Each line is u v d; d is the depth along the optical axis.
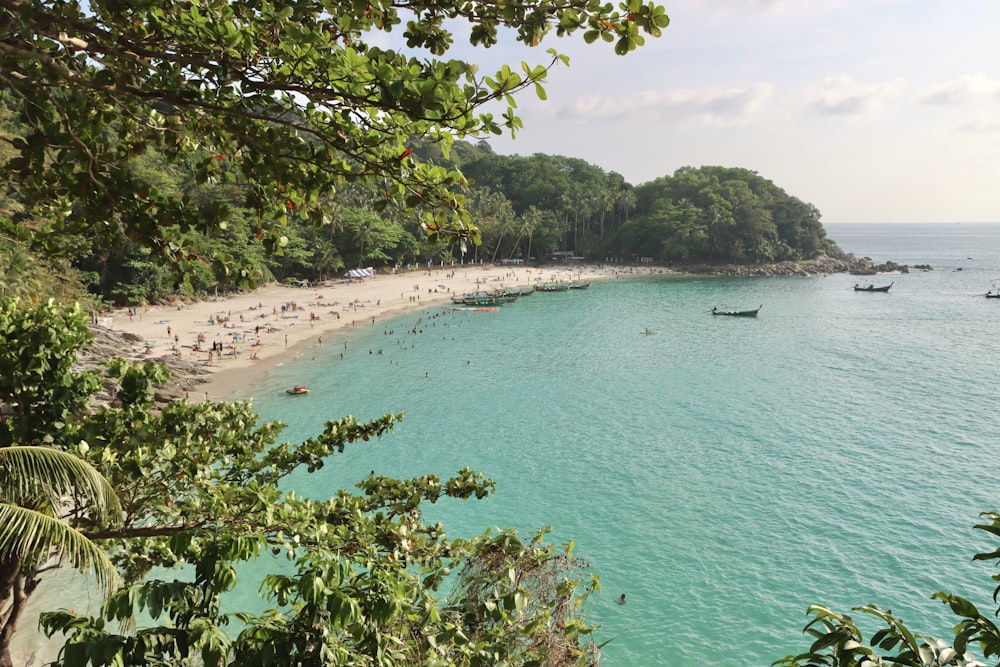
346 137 7.20
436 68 6.02
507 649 8.98
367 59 6.00
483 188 197.38
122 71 6.62
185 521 10.81
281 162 7.40
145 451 11.09
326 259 135.12
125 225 7.58
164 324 85.25
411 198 7.27
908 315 113.19
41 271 35.34
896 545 33.62
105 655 5.95
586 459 45.22
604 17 6.48
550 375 69.44
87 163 7.16
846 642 4.18
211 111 6.87
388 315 107.25
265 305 108.00
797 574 31.05
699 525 35.72
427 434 49.88
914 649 4.15
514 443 48.31
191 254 7.96
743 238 191.88
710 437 49.91
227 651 6.49
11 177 7.25
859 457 45.75
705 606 28.50
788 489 40.44
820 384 66.12
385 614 7.06
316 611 6.86
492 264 185.75
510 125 6.34
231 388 61.97
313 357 76.06
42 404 11.13
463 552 10.95
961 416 55.06
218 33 6.34
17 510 7.36
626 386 65.12
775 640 26.34
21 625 22.03
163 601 6.56
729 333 95.19
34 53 5.64
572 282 159.00
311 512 10.23
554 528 35.12
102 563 7.74
